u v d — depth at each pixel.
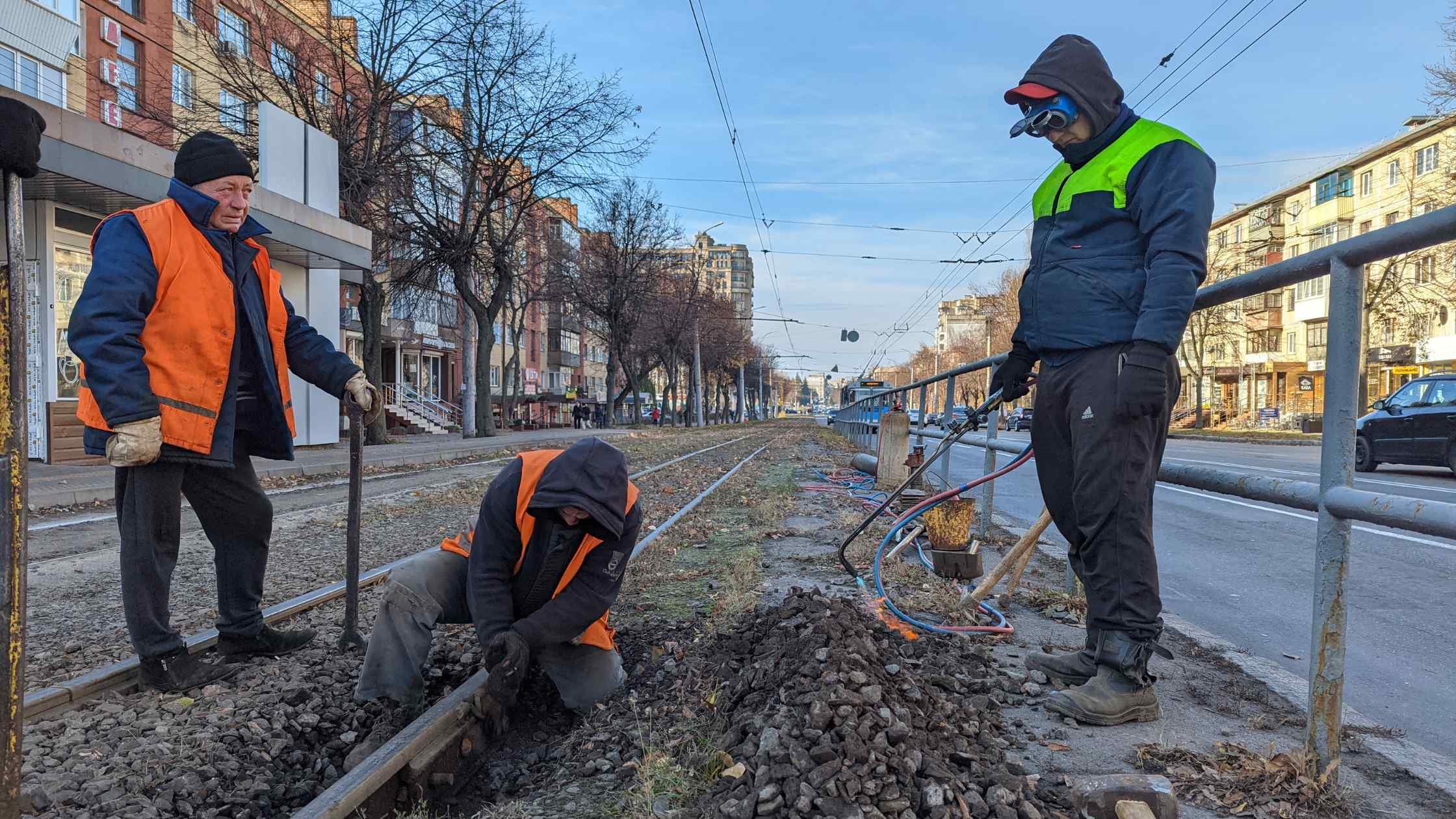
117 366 2.67
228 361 3.00
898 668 2.67
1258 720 2.71
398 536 6.73
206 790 2.46
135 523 2.95
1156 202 2.51
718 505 8.37
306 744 2.87
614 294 45.34
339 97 21.67
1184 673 3.31
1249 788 2.23
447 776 2.62
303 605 4.27
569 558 2.93
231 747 2.70
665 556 5.57
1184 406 61.22
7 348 1.60
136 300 2.74
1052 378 2.82
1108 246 2.66
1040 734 2.61
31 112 1.60
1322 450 2.25
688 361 64.94
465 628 3.98
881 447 10.03
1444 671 3.71
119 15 22.95
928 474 10.90
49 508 8.89
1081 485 2.68
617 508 2.79
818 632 2.71
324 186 18.42
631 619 4.10
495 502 2.90
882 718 2.21
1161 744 2.48
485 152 24.95
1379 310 33.62
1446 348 39.03
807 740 2.13
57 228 13.02
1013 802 2.04
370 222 22.89
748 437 30.88
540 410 64.44
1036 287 2.83
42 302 12.76
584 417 56.66
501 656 2.77
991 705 2.78
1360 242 2.10
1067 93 2.62
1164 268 2.41
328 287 19.72
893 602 4.18
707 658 3.26
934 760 2.13
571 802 2.28
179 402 2.88
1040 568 5.41
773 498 8.35
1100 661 2.73
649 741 2.57
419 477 12.76
